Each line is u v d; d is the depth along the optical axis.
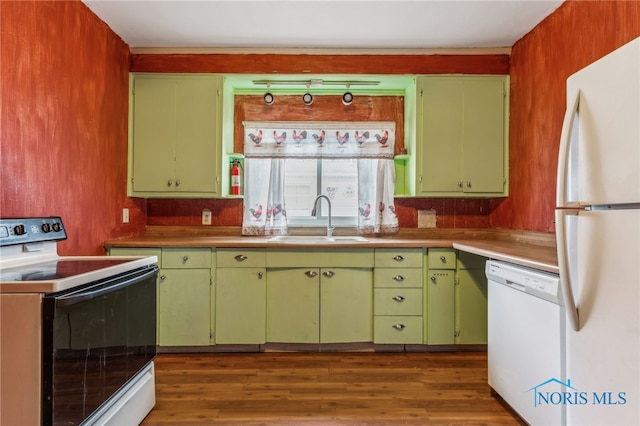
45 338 1.19
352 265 2.66
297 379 2.25
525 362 1.67
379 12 2.37
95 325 1.39
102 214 2.50
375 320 2.66
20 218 1.66
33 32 1.82
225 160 2.98
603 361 1.14
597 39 1.96
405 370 2.38
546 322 1.51
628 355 1.05
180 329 2.63
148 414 1.84
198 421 1.79
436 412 1.88
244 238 2.98
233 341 2.65
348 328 2.67
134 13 2.38
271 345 2.72
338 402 1.97
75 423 1.27
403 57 2.89
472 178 2.89
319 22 2.50
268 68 2.88
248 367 2.44
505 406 1.94
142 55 2.86
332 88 3.19
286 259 2.65
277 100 3.24
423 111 2.89
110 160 2.59
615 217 1.08
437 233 3.21
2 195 1.62
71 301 1.24
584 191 1.21
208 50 2.87
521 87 2.72
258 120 3.23
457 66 2.89
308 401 1.98
